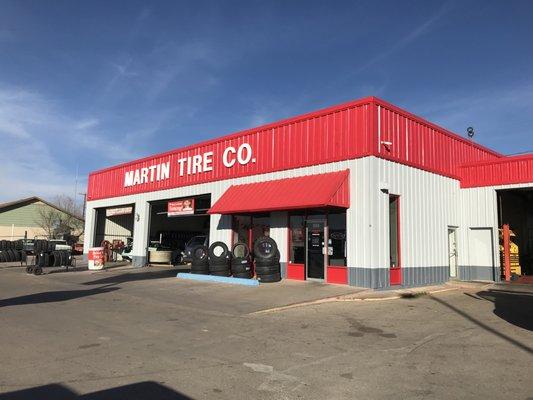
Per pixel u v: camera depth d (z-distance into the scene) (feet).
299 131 59.77
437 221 61.87
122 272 78.28
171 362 23.80
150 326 33.09
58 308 40.65
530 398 18.61
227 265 62.95
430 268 59.52
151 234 107.24
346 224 53.31
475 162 66.85
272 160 62.64
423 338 29.27
